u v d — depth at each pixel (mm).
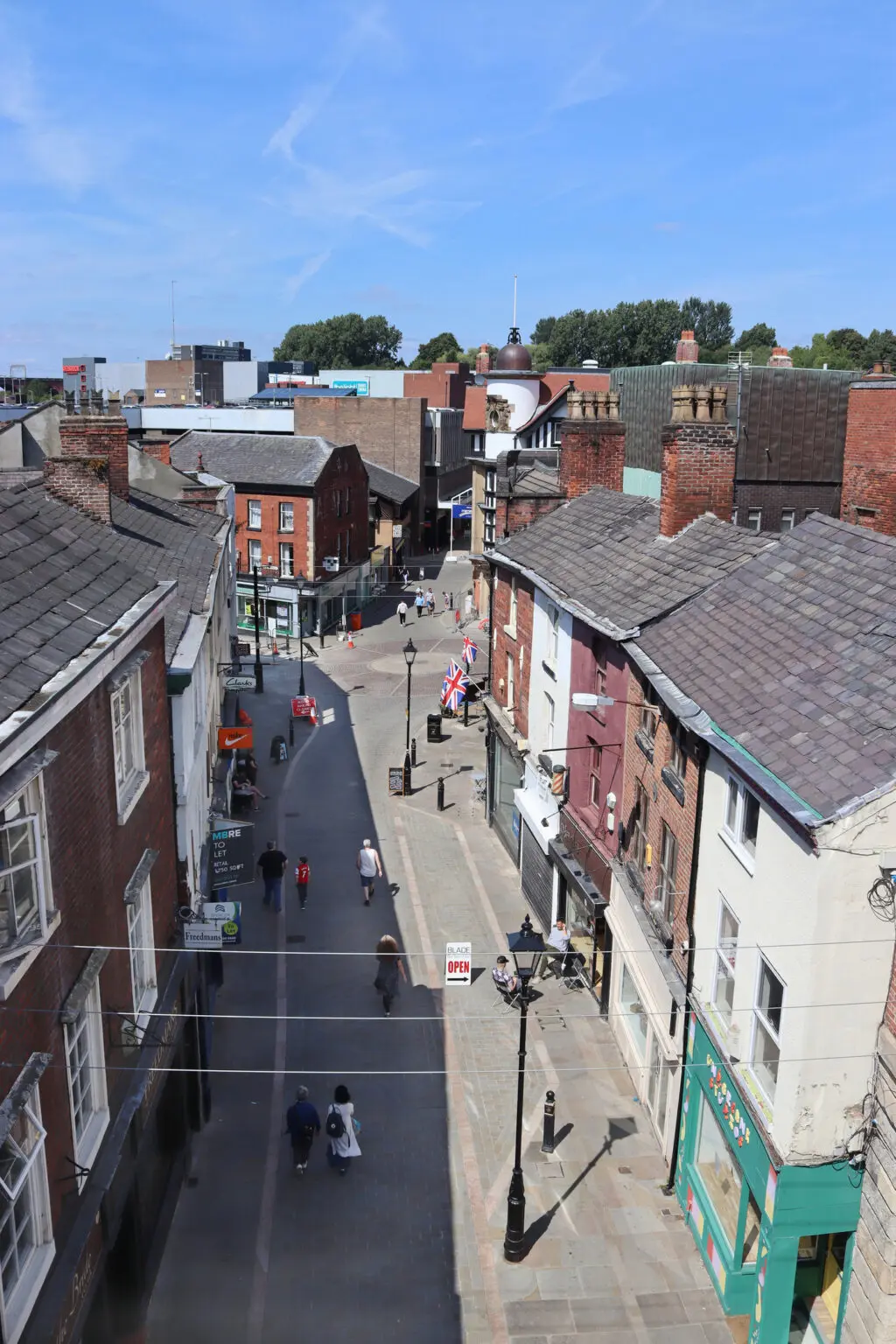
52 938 9078
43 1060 8352
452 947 17094
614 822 18875
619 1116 16812
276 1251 13883
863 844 10047
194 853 17500
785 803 10578
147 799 13344
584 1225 14438
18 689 8523
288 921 23047
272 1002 19906
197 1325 12641
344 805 30141
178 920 15375
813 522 16266
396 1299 13133
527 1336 12586
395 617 58000
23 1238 8406
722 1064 12906
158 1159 13547
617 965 18531
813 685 12328
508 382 49844
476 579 56062
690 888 14336
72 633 10453
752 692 13062
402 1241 14133
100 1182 9961
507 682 27938
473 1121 16672
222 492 31547
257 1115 16750
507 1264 13750
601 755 19938
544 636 23609
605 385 62156
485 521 52312
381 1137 16250
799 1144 10891
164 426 74875
